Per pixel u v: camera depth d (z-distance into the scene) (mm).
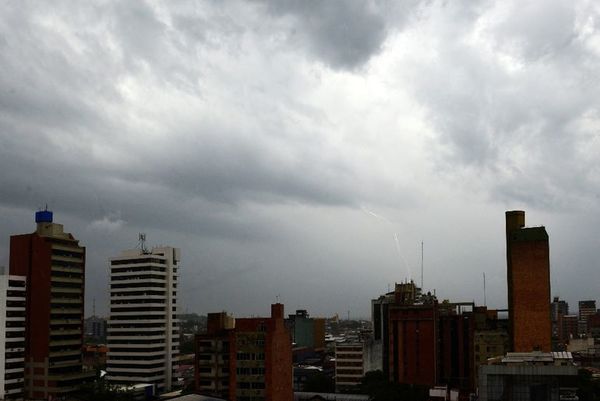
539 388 114875
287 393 165000
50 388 187250
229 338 161125
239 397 156750
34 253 194875
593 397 188125
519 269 181375
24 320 189750
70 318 199375
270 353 156125
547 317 177500
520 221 194375
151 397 175875
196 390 162125
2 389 179750
